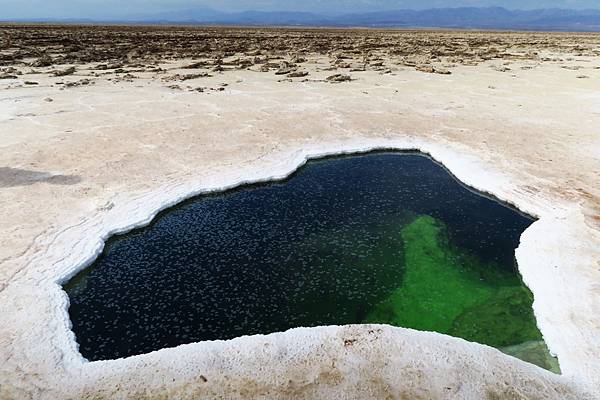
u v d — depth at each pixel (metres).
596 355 7.45
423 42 64.25
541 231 11.22
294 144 17.23
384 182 15.23
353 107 22.75
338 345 7.55
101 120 19.52
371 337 7.75
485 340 8.49
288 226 12.51
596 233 10.92
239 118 20.36
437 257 11.29
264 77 30.94
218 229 12.20
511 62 40.75
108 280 10.03
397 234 12.28
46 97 23.33
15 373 6.89
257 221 12.67
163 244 11.43
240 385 6.74
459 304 9.61
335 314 9.27
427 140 17.92
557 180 14.05
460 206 13.67
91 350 8.09
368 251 11.47
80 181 13.47
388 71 33.88
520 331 8.68
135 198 12.61
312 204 13.73
